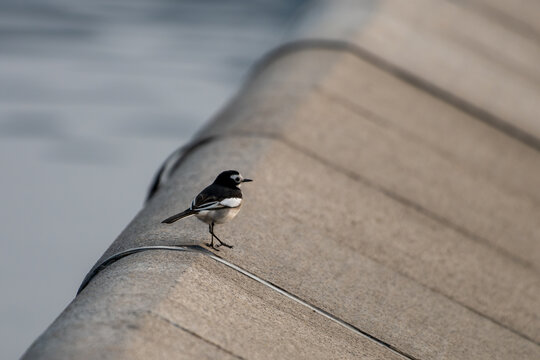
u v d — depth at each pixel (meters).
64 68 29.14
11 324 15.05
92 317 6.84
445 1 26.34
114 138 23.62
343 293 8.76
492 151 15.44
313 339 7.56
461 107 17.20
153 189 12.48
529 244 11.81
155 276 7.72
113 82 28.09
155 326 6.76
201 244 8.72
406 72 17.95
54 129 24.00
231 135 12.85
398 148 13.99
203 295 7.58
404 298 9.08
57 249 17.95
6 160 21.58
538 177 14.85
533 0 30.50
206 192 8.28
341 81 16.17
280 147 12.31
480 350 8.44
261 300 7.96
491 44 23.17
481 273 10.38
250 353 6.92
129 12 37.09
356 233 10.41
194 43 33.34
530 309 9.74
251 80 18.08
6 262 17.19
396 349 7.95
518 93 19.56
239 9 39.38
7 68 28.27
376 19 21.25
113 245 9.04
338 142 13.28
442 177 13.43
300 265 9.04
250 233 9.40
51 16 35.06
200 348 6.71
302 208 10.58
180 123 25.52
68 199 20.08
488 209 12.70
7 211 19.33
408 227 11.09
